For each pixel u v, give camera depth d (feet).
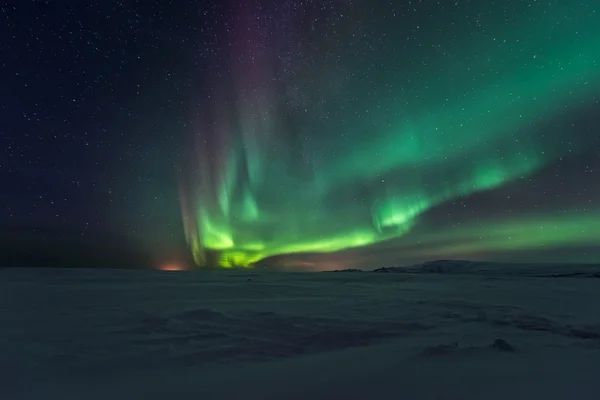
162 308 22.11
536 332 16.31
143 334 15.47
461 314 20.86
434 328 17.19
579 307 24.09
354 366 10.69
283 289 36.40
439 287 40.78
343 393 8.25
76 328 16.48
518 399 7.69
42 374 10.18
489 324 18.12
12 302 24.71
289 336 15.38
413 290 36.47
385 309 22.66
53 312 20.61
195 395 8.29
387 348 13.30
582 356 11.87
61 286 36.40
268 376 9.78
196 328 16.60
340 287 39.75
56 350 12.83
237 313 20.30
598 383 8.77
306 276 63.98
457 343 13.76
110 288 35.01
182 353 12.64
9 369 10.61
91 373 10.32
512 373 9.71
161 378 9.82
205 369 10.78
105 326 16.90
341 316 19.86
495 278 61.62
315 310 21.93
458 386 8.60
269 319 18.69
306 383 9.04
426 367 10.44
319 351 13.28
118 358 11.93
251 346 13.74
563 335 15.76
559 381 8.94
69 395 8.48
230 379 9.57
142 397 8.23
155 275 57.57
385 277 62.18
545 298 29.32
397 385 8.74
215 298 27.78
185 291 32.94
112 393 8.57
